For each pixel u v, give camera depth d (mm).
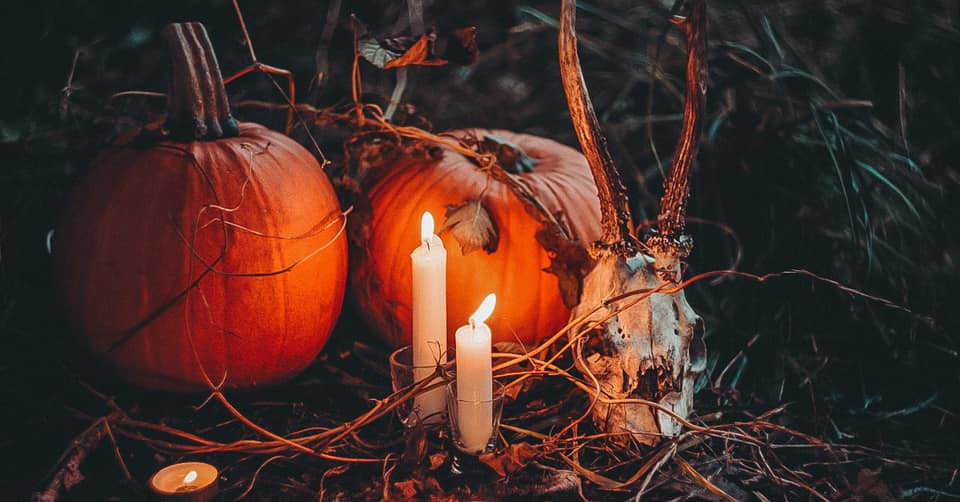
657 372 920
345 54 1335
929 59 1219
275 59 1311
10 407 983
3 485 898
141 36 1221
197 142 969
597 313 932
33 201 1141
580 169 1056
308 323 983
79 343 979
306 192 978
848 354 1095
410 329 1033
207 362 963
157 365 961
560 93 1383
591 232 1011
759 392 1054
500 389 914
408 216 1014
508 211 1001
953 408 1029
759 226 1180
